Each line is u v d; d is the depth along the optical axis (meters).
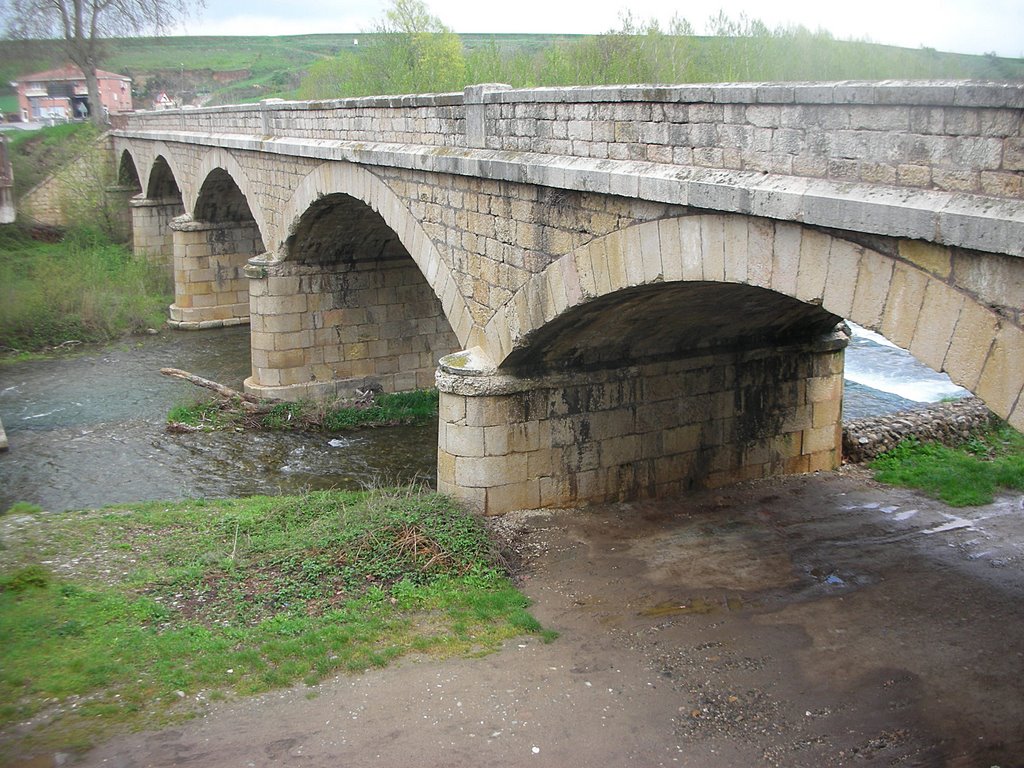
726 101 9.11
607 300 11.80
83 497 17.50
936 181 7.32
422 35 38.84
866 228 7.68
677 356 15.09
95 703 9.43
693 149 9.63
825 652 10.76
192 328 32.75
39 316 30.94
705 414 15.59
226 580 12.06
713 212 9.44
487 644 10.79
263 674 9.99
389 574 12.15
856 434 18.03
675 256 10.02
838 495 15.84
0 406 23.64
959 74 14.73
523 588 12.30
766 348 15.81
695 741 9.09
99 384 25.73
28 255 38.53
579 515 14.54
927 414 19.61
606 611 11.70
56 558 12.97
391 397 23.39
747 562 13.14
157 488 18.02
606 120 10.84
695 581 12.53
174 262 34.53
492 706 9.58
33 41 56.75
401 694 9.75
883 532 14.31
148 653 10.30
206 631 10.80
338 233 22.31
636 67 25.73
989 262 7.01
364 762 8.66
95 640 10.55
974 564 13.18
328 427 21.77
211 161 28.22
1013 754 8.86
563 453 14.51
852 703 9.73
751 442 16.19
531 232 12.54
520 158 12.33
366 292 23.67
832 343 16.41
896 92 7.50
